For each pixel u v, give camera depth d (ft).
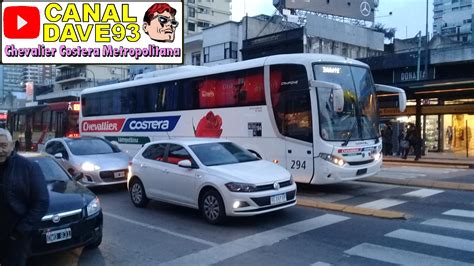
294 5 124.06
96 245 22.12
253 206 25.57
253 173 26.94
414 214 28.55
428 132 79.71
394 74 92.58
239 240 23.56
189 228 26.53
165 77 51.93
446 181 41.60
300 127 36.70
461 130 76.02
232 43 129.70
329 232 24.62
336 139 35.96
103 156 42.29
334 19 130.00
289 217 28.50
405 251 20.92
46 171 24.25
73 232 19.60
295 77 37.24
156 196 31.68
